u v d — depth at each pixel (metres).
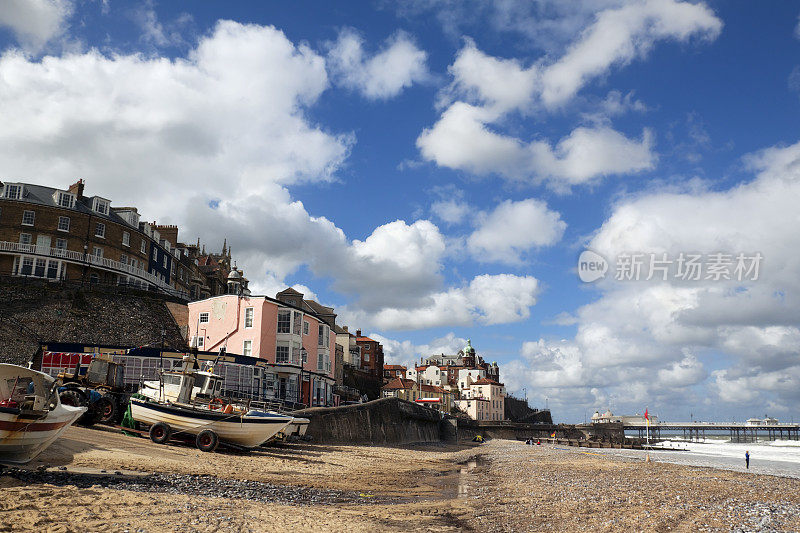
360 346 124.94
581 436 123.94
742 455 79.69
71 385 29.42
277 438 37.41
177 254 89.62
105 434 27.38
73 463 19.86
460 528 16.16
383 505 20.05
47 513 12.59
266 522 14.34
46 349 44.75
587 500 22.22
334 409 52.53
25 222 66.62
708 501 22.14
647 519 17.62
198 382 31.69
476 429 114.62
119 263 72.44
